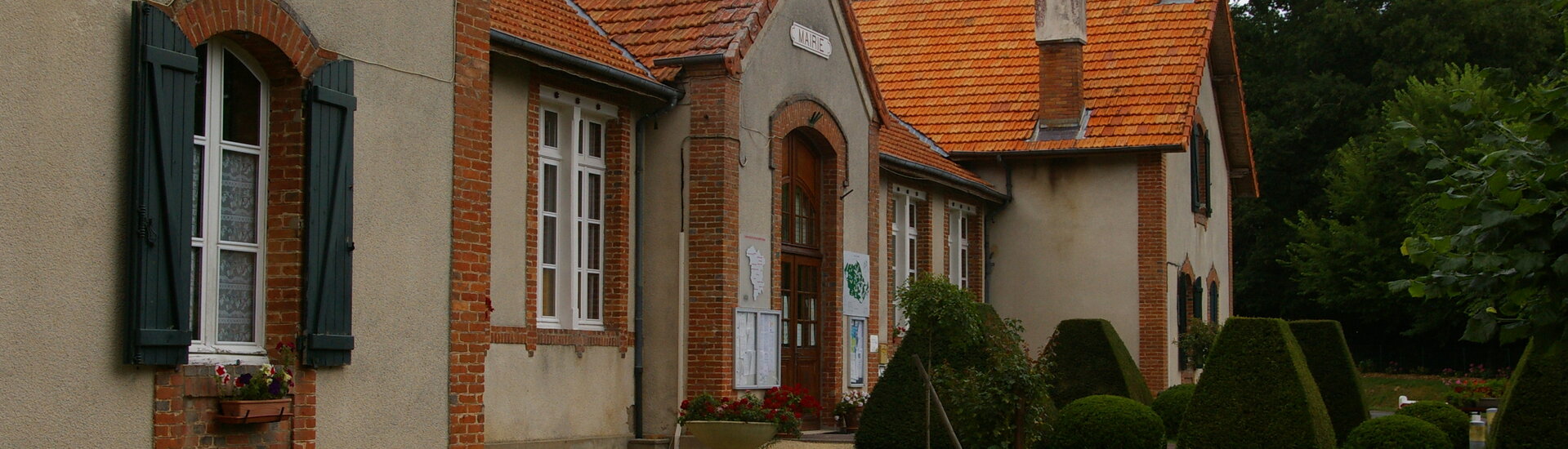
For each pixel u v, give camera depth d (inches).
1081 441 751.7
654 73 726.5
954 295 708.7
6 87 353.4
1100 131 1146.7
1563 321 380.2
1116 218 1148.5
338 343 434.9
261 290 428.5
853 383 884.0
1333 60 2082.9
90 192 371.6
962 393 673.6
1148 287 1137.4
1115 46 1213.1
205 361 406.9
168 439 387.9
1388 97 1978.3
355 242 446.9
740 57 733.3
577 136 684.7
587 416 678.5
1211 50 1339.8
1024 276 1168.8
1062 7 1168.8
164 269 384.2
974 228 1160.2
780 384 776.3
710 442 661.3
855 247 885.8
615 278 705.0
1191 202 1268.5
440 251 483.8
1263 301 2102.6
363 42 452.8
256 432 413.7
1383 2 2062.0
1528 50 1950.1
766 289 761.6
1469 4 1940.2
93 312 371.6
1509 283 381.7
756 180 753.6
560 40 661.3
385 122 460.8
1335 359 846.5
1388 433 713.0
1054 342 934.4
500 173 624.7
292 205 427.2
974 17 1309.1
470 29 500.4
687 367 718.5
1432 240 393.7
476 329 499.5
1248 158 1453.0
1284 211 2074.3
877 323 917.2
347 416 444.1
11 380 352.8
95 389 371.2
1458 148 1728.6
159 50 382.3
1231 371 721.6
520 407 631.2
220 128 418.9
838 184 860.0
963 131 1183.6
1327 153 2023.9
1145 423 751.7
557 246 676.1
